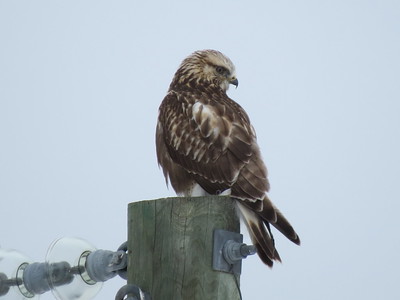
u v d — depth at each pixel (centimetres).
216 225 781
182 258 772
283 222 988
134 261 793
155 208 792
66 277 761
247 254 769
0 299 762
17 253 784
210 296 764
